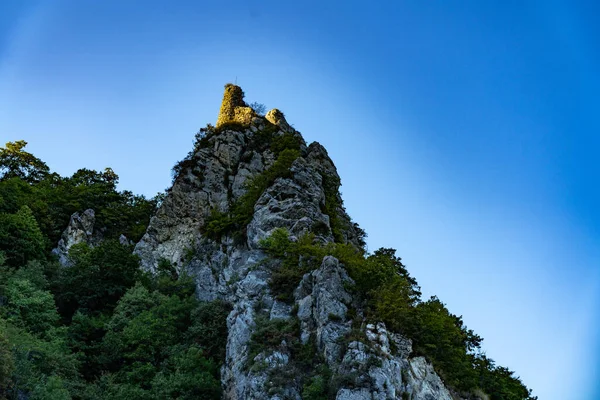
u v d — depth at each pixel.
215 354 65.50
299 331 59.44
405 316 59.19
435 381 56.72
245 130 99.06
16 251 74.06
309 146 99.44
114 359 64.94
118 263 75.94
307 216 75.62
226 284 74.62
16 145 109.31
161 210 89.00
